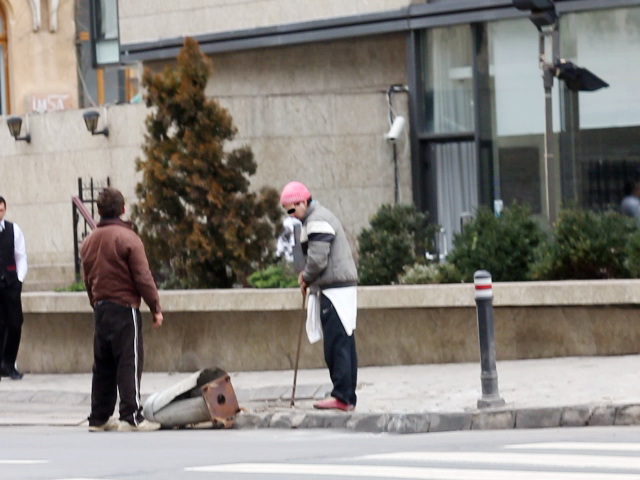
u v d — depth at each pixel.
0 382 52.16
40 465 29.75
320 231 38.59
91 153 80.81
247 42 78.00
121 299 38.66
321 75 76.75
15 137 83.00
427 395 40.38
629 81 67.12
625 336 46.06
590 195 68.38
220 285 61.53
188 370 52.16
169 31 81.44
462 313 48.19
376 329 49.25
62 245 82.31
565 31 68.69
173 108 61.72
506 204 70.50
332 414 37.28
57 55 119.88
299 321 50.38
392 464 27.72
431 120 73.25
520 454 28.59
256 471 27.27
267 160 75.06
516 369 44.06
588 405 34.88
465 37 71.75
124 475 27.39
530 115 69.75
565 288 46.22
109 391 39.25
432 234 62.00
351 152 74.19
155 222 61.16
